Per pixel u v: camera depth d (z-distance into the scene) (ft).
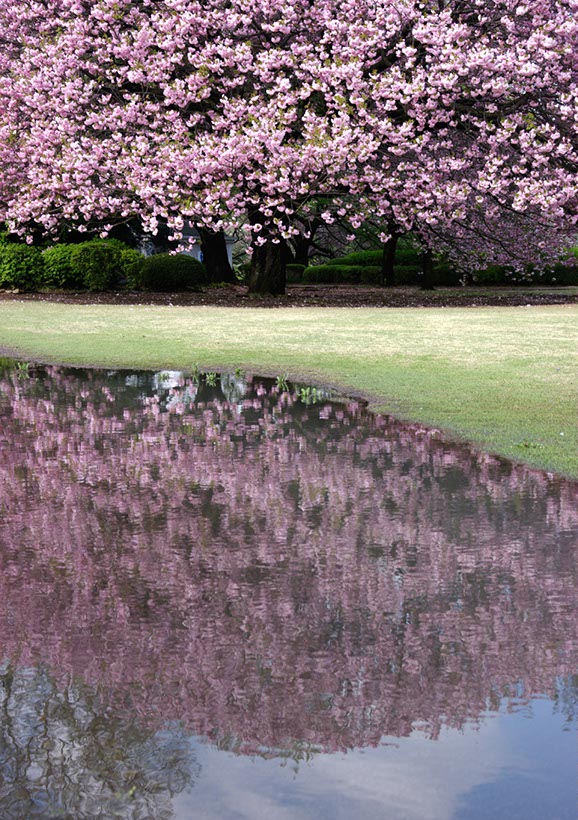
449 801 9.25
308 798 9.30
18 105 91.61
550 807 9.13
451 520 20.62
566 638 13.93
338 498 22.62
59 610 15.11
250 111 80.23
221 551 18.40
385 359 47.37
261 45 85.97
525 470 25.38
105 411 35.35
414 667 12.85
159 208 81.46
